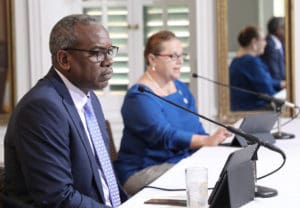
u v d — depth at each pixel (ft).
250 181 11.39
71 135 11.88
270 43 25.88
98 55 12.18
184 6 27.02
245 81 26.03
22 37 26.30
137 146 18.52
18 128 11.54
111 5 27.66
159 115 18.30
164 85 19.22
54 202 11.28
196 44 26.37
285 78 25.98
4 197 11.37
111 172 13.02
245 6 25.76
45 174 11.30
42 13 26.03
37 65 26.17
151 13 27.50
